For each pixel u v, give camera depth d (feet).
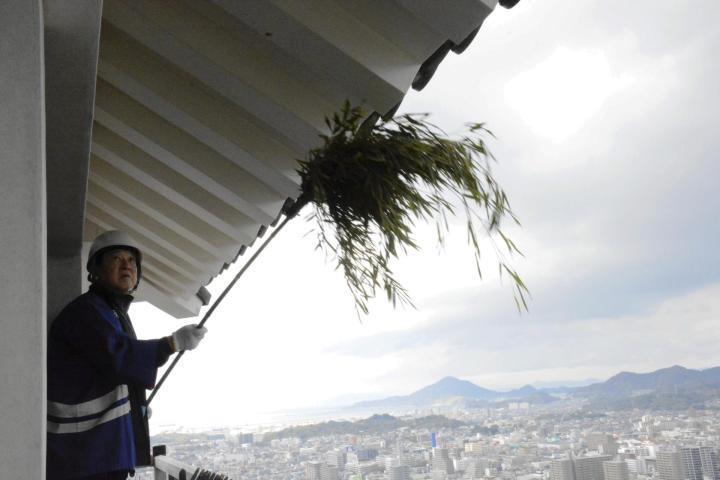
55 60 6.11
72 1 5.19
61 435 8.31
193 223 14.08
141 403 9.53
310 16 6.73
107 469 8.41
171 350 8.74
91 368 8.56
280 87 8.11
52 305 13.29
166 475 11.98
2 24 4.27
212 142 9.70
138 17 7.72
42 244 4.16
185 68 8.09
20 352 4.05
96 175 13.35
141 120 10.67
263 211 11.28
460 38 6.44
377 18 6.88
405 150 6.81
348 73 6.93
